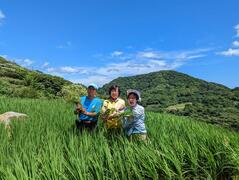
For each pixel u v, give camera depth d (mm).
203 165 2779
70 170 2312
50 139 2852
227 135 3256
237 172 2732
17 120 4199
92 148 2717
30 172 2279
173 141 2938
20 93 13422
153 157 2551
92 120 3508
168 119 4648
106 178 2357
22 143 2895
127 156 2518
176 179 2572
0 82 14922
